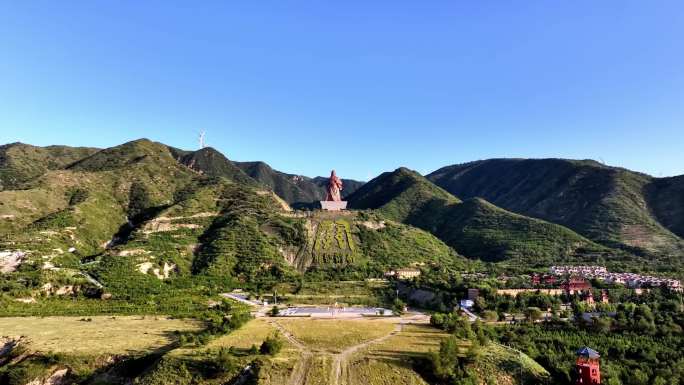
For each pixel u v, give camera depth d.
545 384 104.00
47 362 117.19
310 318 155.50
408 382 100.88
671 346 124.56
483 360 110.69
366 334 131.00
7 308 166.00
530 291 170.25
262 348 112.38
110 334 137.50
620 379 108.12
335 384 98.31
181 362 108.06
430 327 142.25
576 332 135.50
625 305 150.00
